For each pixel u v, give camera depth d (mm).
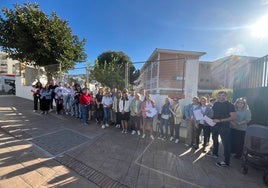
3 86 22031
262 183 3670
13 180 3275
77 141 5371
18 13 11977
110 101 7078
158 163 4297
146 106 6148
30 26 11781
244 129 4750
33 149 4652
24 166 3795
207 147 5566
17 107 9672
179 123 5852
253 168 3957
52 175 3545
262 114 5660
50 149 4723
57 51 12914
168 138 6176
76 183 3336
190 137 5660
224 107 4297
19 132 5805
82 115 7531
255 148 3754
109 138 5805
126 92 6645
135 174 3746
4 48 12844
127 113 6473
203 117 5078
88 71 9672
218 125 4426
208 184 3545
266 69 5652
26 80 13711
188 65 6516
